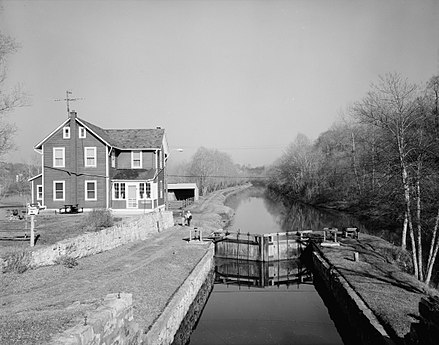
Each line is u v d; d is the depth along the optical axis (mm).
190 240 29266
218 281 27891
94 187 34469
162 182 40500
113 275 17688
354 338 15602
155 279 18031
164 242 28406
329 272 21406
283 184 102562
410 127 24828
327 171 67875
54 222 27391
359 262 22703
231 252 31375
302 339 16656
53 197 34375
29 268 16750
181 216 42219
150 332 12383
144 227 29422
